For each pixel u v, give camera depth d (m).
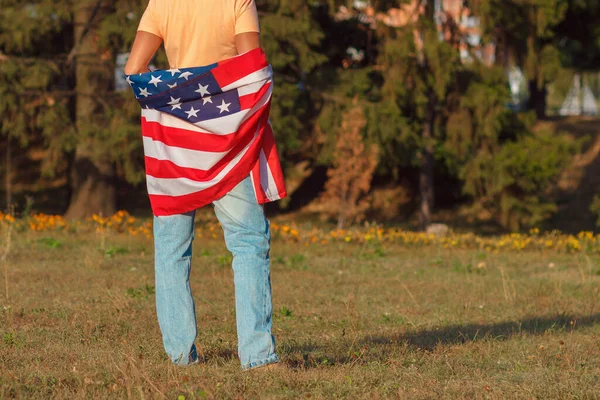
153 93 3.98
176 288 4.25
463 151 25.88
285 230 16.28
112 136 21.77
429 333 6.33
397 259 13.84
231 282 9.34
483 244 16.67
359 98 25.05
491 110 25.02
